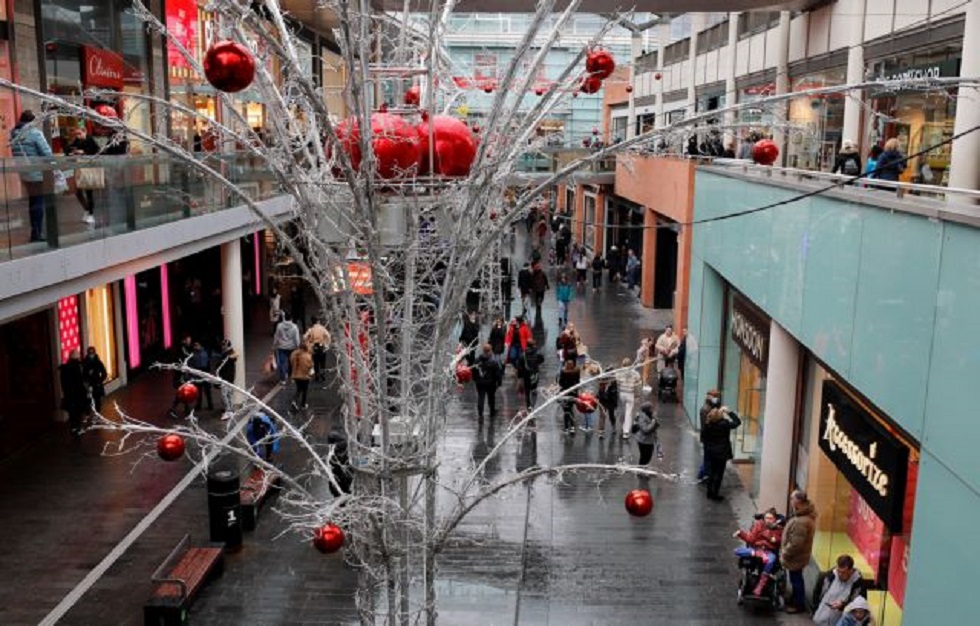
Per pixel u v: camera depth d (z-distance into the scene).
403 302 4.25
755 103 3.80
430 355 4.48
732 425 13.51
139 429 4.74
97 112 4.00
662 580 11.09
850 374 8.85
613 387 15.82
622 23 5.56
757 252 12.86
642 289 29.22
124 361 19.19
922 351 7.04
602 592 10.76
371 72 4.04
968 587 6.07
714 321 16.64
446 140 4.18
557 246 35.62
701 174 17.36
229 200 16.48
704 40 25.97
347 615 10.09
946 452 6.52
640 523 12.75
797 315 10.82
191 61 4.24
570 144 28.28
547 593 10.70
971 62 9.45
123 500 13.14
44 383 16.28
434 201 3.99
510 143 4.22
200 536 12.00
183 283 22.89
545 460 15.03
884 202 7.88
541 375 20.34
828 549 10.95
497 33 13.80
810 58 17.19
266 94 4.02
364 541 4.37
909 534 8.30
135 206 12.98
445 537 4.61
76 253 11.04
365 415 4.32
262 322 25.98
